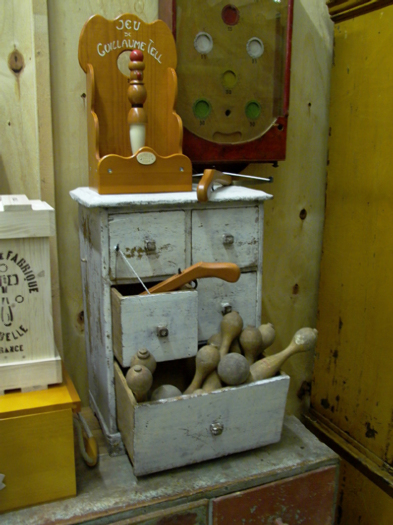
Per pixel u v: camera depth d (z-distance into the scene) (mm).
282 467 941
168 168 970
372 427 1310
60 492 863
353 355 1365
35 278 851
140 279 928
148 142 1070
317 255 1506
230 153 1162
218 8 1103
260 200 1003
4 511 841
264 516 936
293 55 1331
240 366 884
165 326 893
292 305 1504
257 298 1058
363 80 1255
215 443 912
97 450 1005
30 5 1034
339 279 1398
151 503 848
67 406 848
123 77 1029
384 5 1171
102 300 937
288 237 1447
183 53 1091
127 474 927
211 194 968
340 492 1412
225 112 1152
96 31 988
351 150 1318
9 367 865
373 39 1213
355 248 1333
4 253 822
